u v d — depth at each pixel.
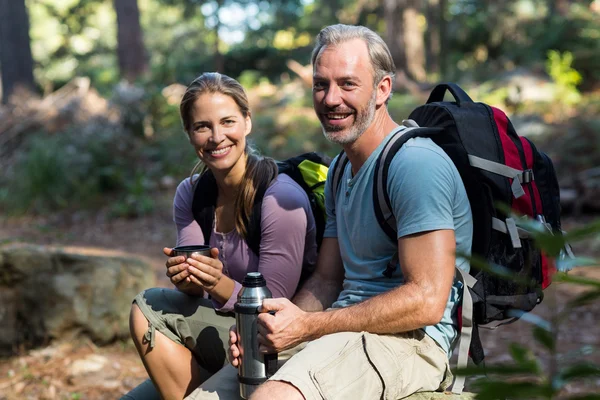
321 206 2.76
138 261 5.04
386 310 2.20
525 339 5.32
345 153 2.59
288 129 13.92
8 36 20.67
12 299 4.68
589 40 18.44
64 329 4.69
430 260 2.20
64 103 13.98
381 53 2.42
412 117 2.61
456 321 2.43
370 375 2.20
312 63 2.48
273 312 2.31
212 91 2.62
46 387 4.20
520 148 2.42
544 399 1.17
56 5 40.16
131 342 4.87
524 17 24.47
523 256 2.35
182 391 2.62
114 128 12.71
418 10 21.75
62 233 9.54
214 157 2.62
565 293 6.28
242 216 2.64
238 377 2.40
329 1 30.47
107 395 4.11
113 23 40.94
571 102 14.84
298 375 2.12
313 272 2.71
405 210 2.24
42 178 11.12
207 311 2.65
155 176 11.93
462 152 2.35
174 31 37.34
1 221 10.45
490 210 2.33
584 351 1.31
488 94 15.80
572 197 9.55
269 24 32.12
